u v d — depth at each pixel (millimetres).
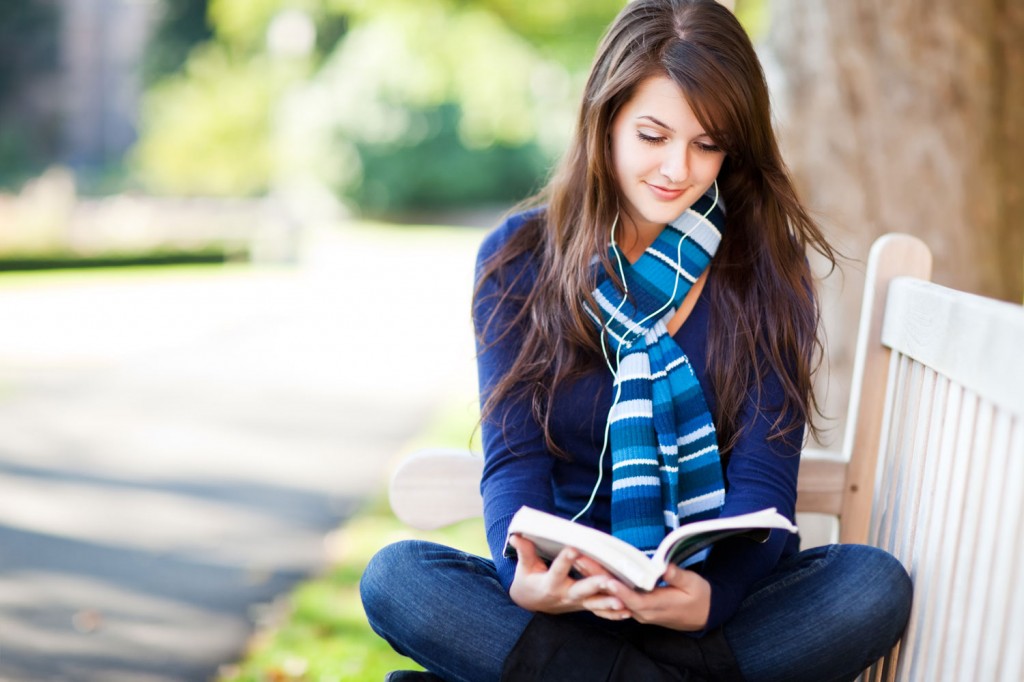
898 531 1945
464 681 1792
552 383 2016
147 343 10602
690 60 1861
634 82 1901
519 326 2100
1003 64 3250
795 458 1980
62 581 4258
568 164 2088
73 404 7746
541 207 2211
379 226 27484
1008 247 3334
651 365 1989
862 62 3252
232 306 13602
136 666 3424
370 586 1859
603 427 2021
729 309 2018
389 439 6859
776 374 1997
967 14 3209
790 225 2303
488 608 1776
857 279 3246
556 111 24047
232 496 5520
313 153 28016
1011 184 3318
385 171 28516
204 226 21547
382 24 25375
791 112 3348
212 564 4469
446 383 8820
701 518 1956
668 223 2037
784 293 2027
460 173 28938
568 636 1724
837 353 3238
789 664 1749
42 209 19297
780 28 3406
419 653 1816
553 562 1657
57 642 3625
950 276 3266
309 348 10477
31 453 6367
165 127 27953
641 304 2012
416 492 2137
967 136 3234
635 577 1563
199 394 8195
